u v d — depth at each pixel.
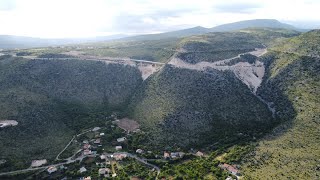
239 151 176.88
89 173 164.88
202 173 159.12
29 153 181.50
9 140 186.38
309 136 174.50
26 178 160.88
